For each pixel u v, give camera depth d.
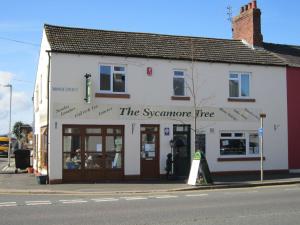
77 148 24.44
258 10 29.91
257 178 25.75
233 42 29.73
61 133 24.09
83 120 24.52
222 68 27.44
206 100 26.98
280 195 17.98
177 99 26.31
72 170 24.27
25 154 31.73
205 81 27.03
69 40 25.19
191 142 26.44
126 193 20.17
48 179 23.81
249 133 27.94
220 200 16.53
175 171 25.39
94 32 26.44
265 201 16.06
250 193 18.98
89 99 24.09
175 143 26.06
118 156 25.16
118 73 25.42
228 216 12.91
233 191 20.30
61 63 24.23
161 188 21.52
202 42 28.52
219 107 27.25
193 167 23.02
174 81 26.52
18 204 15.77
